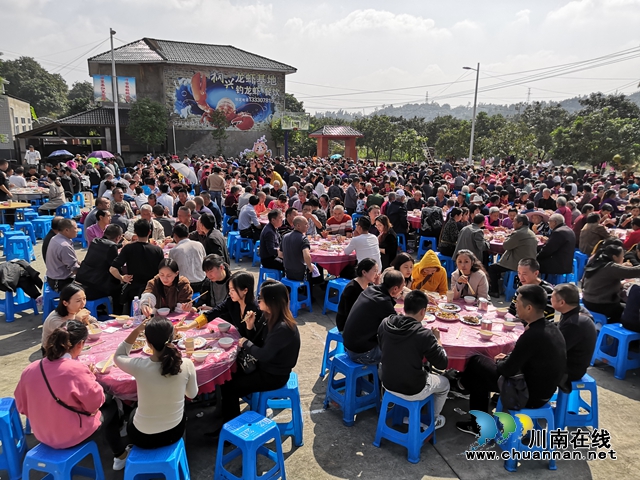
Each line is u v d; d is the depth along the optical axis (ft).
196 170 62.23
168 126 97.25
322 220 30.09
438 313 14.84
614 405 14.80
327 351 15.96
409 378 11.35
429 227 30.91
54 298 19.51
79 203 48.01
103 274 18.74
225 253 21.22
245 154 97.76
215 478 10.53
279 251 23.31
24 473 9.50
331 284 21.86
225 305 13.94
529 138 112.16
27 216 36.78
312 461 11.76
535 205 37.50
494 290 25.55
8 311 20.03
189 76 97.19
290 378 12.64
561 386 12.09
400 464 11.71
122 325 13.79
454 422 13.55
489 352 12.71
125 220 25.35
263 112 105.60
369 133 145.28
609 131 97.55
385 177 47.26
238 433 10.00
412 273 18.21
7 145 95.25
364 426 13.34
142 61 92.12
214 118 99.81
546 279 26.53
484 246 25.03
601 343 17.48
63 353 9.73
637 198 33.55
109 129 91.71
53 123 87.81
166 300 14.85
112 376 10.44
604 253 18.20
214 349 11.97
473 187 46.75
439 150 135.44
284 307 11.94
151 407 9.51
